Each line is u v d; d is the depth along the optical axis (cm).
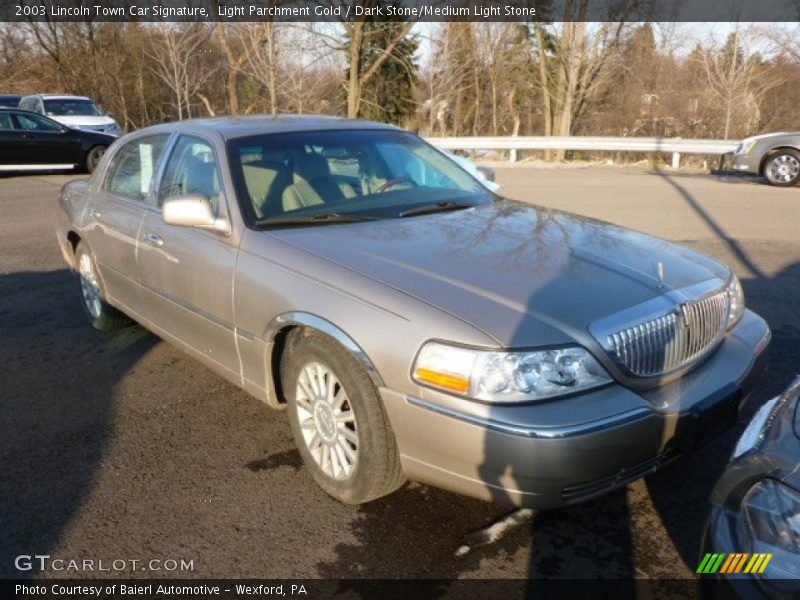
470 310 263
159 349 496
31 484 328
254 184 364
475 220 362
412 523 298
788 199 1186
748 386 310
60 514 305
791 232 889
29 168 1568
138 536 290
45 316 575
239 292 335
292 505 311
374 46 2612
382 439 280
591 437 245
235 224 347
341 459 303
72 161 1619
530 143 1950
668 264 322
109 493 321
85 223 500
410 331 264
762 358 329
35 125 1570
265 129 404
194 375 450
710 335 309
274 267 320
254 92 2630
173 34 2453
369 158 415
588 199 1198
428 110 3494
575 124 2717
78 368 464
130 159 473
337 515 304
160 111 3444
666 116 2497
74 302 613
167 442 367
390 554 279
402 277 286
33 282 680
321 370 304
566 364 253
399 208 375
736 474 214
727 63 2245
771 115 2292
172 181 411
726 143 1723
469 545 285
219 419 392
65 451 358
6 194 1298
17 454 355
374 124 455
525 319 259
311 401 314
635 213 1044
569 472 245
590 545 285
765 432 222
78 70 3244
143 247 416
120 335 526
